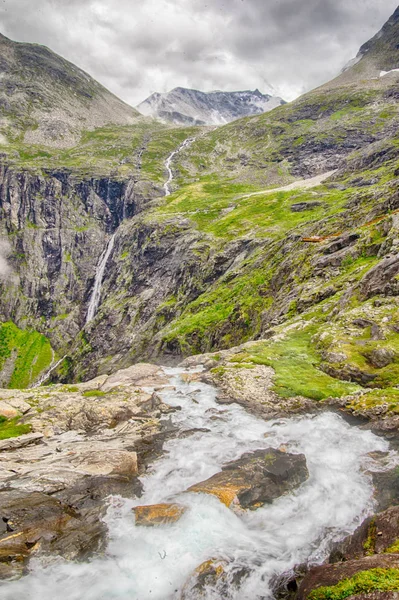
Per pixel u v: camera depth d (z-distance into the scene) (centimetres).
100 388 3188
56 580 1178
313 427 2180
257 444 2038
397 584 816
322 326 3741
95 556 1279
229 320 7212
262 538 1339
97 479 1753
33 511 1496
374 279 3850
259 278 7656
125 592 1137
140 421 2427
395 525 1104
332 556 1210
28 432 2347
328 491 1581
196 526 1404
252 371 3011
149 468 1869
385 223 5338
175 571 1205
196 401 2703
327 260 5681
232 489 1589
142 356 9219
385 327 3009
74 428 2439
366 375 2600
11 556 1256
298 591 994
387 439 1966
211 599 1104
